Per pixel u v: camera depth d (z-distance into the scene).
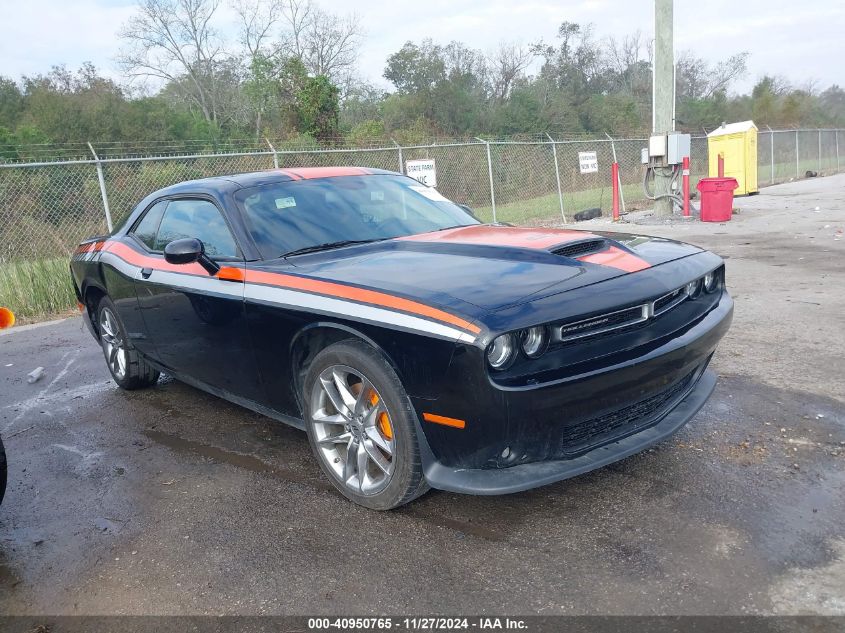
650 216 14.63
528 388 2.46
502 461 2.62
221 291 3.50
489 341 2.41
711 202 12.83
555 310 2.54
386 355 2.71
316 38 37.72
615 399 2.67
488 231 3.75
